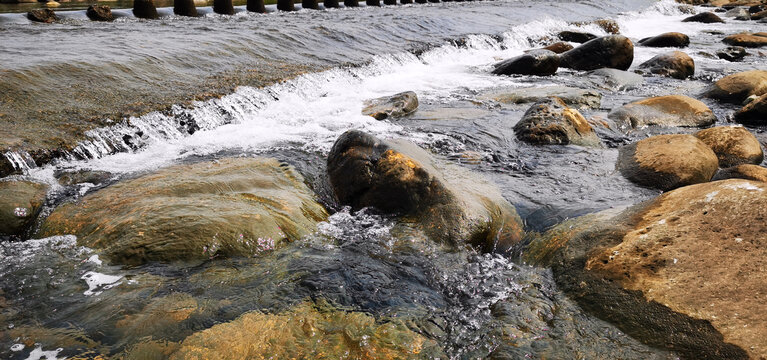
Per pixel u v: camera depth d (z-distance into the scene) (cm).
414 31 1430
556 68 1107
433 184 437
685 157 501
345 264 367
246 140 635
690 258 308
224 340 280
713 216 330
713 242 312
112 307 307
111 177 498
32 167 503
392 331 296
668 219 344
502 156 593
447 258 381
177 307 308
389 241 400
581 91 870
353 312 312
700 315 276
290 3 1828
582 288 321
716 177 504
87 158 550
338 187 472
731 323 267
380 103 800
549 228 418
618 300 302
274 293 328
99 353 270
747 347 253
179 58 879
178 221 379
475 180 509
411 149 508
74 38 975
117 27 1191
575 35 1658
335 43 1180
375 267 365
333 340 285
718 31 1928
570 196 481
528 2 2503
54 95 648
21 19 1206
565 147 616
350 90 930
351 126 701
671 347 269
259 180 483
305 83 895
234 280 339
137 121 627
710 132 590
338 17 1609
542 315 310
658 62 1122
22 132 544
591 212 438
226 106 730
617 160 561
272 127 693
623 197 473
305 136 654
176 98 711
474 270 368
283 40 1111
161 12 1524
